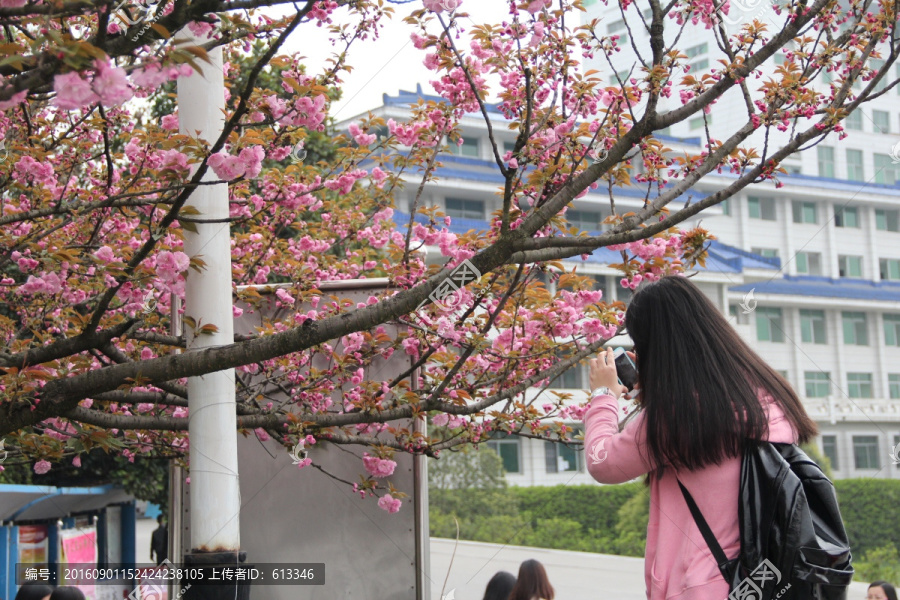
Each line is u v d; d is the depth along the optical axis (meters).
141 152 4.55
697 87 3.87
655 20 3.65
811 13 3.61
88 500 10.82
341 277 6.25
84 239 5.31
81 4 2.31
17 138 4.49
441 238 4.48
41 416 3.31
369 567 4.73
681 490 1.89
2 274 4.81
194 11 2.55
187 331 3.79
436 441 4.68
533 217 3.18
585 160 3.93
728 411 1.82
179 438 5.41
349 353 4.65
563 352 5.01
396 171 6.55
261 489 4.87
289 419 4.21
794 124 3.80
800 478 1.81
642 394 2.04
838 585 1.72
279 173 5.32
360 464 4.86
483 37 3.82
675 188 3.67
